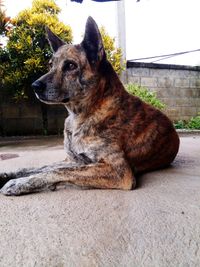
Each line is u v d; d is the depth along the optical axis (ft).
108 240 1.17
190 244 1.14
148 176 2.18
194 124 7.82
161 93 8.14
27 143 5.01
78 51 2.10
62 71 2.11
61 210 1.48
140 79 7.86
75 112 2.09
